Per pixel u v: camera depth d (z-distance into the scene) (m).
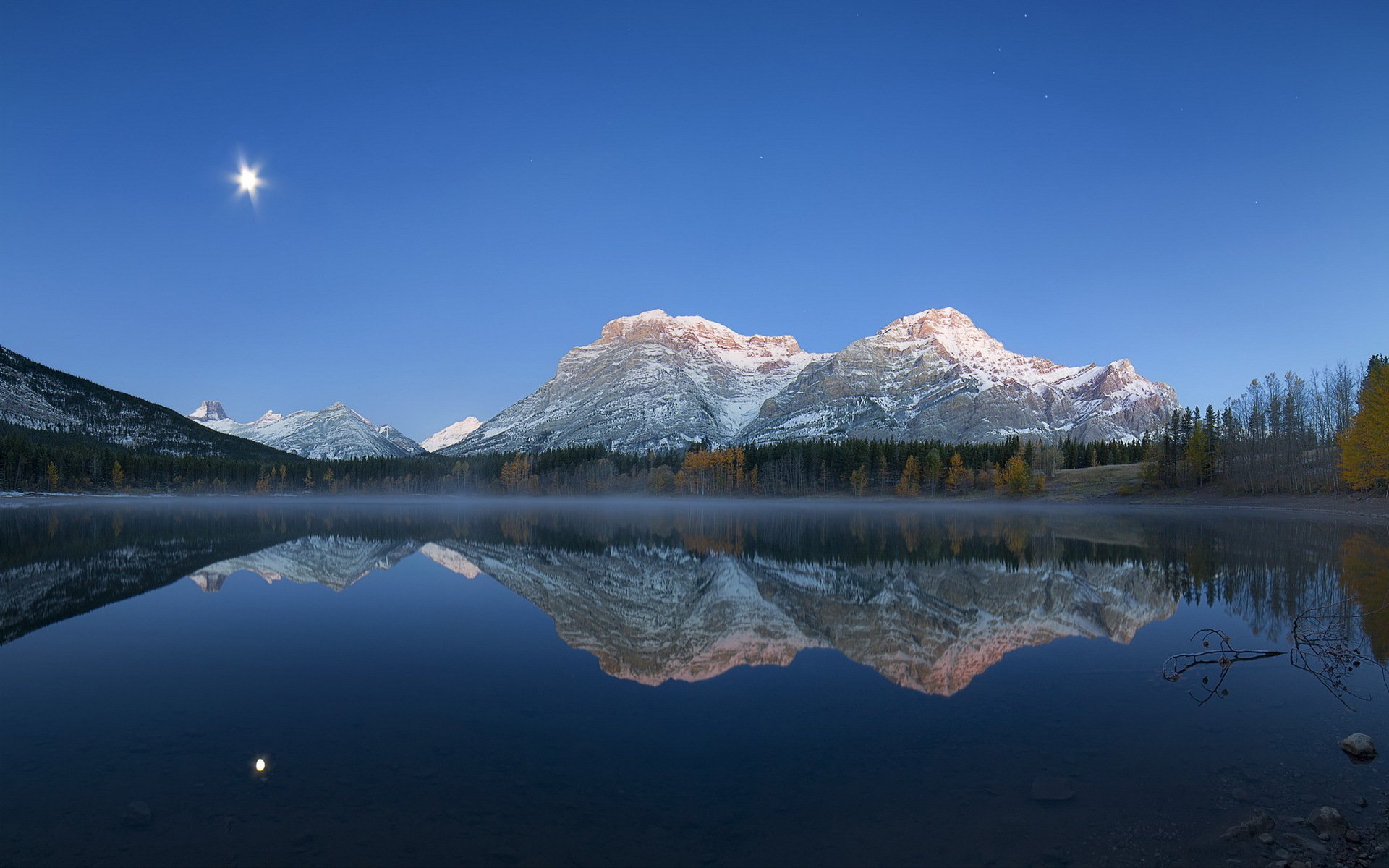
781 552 48.66
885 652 20.28
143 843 9.29
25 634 22.23
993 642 21.38
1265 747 12.58
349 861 8.88
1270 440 101.38
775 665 18.78
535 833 9.63
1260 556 41.47
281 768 11.80
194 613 25.80
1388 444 73.31
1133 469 134.12
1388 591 28.77
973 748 12.66
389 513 110.56
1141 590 30.72
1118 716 14.36
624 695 16.12
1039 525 75.75
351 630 23.09
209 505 137.00
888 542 56.47
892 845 9.30
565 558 44.72
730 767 11.86
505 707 15.21
